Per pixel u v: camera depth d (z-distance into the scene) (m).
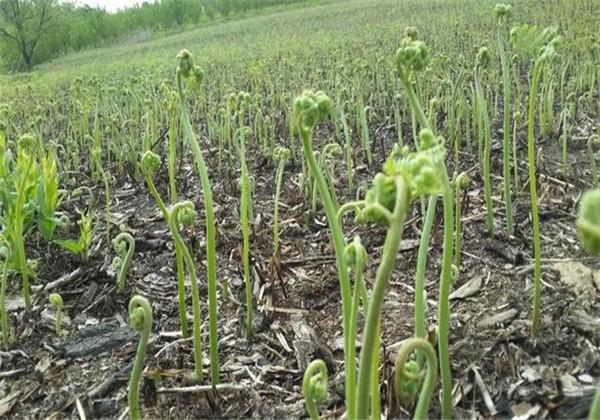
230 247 4.06
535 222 2.70
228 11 56.62
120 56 25.77
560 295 3.04
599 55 7.00
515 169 4.30
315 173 1.95
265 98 8.86
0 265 3.61
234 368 2.85
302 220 4.41
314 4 45.59
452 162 5.27
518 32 2.78
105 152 6.80
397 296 3.30
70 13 52.38
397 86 7.82
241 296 3.44
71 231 4.48
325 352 2.84
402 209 1.37
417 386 1.63
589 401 2.36
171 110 3.70
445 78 6.24
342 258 1.99
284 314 3.25
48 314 3.36
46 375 2.88
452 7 19.16
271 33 23.53
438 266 3.54
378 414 2.03
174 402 2.63
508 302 3.05
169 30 50.62
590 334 2.70
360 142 6.16
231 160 5.53
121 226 4.40
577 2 13.94
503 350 2.68
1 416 2.65
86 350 3.02
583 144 5.36
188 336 3.09
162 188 5.43
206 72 12.12
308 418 2.51
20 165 3.96
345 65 8.61
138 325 2.12
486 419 2.37
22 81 16.52
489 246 3.62
